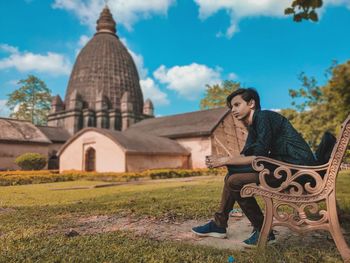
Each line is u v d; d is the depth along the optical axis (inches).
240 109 117.0
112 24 2304.4
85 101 1985.7
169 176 813.9
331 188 88.0
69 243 111.9
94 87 2017.7
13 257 94.6
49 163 1488.7
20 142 1208.2
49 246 108.3
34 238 121.3
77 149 1008.9
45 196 321.7
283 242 112.2
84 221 164.1
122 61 2164.1
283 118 108.0
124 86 2111.2
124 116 1877.5
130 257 93.5
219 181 529.3
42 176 674.8
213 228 122.6
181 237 124.6
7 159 1162.0
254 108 116.2
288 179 91.9
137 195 299.4
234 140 1114.7
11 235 126.7
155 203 224.1
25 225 151.3
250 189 94.6
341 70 450.3
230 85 1595.7
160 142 1024.2
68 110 1818.4
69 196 319.3
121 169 845.2
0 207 229.5
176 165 1018.1
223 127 1087.6
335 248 103.0
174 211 184.1
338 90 461.4
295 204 91.2
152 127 1318.9
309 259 91.0
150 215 173.8
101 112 1840.6
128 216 175.3
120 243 111.8
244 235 126.6
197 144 1059.9
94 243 111.4
